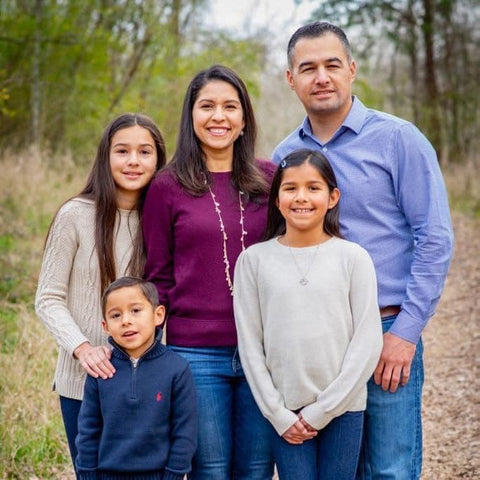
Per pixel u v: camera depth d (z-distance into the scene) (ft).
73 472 13.32
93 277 10.12
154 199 10.05
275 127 50.62
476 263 31.99
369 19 57.16
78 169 36.60
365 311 9.10
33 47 41.78
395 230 10.03
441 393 18.22
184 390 9.44
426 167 9.77
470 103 60.85
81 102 44.57
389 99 66.08
